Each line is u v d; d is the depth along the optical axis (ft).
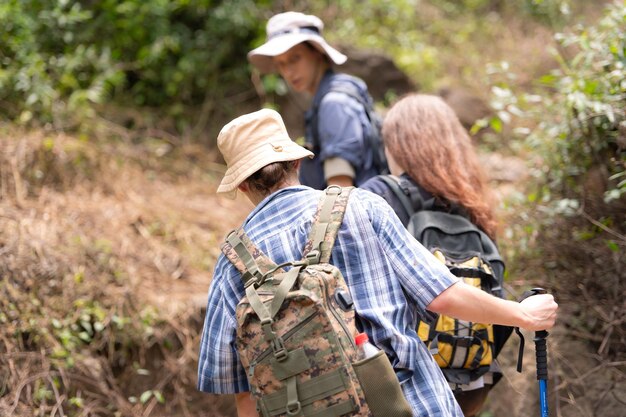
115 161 17.13
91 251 13.19
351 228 7.00
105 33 20.08
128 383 12.12
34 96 16.43
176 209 16.37
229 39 20.90
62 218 14.25
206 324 7.22
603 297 11.12
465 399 8.61
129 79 20.80
